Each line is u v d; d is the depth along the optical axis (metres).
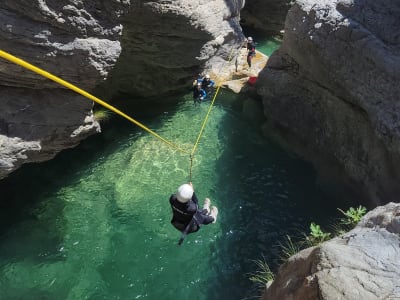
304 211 11.95
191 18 13.64
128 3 8.95
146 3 12.12
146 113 15.23
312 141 13.81
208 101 16.25
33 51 8.09
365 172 11.74
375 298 4.50
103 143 13.35
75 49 8.45
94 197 11.61
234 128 15.03
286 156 13.98
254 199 12.27
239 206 11.99
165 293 9.57
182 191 5.95
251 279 9.86
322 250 5.42
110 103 15.22
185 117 15.23
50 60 8.37
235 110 15.94
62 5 7.92
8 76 8.39
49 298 9.21
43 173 12.05
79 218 11.03
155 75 15.54
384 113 10.46
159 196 11.88
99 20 8.65
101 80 9.45
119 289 9.56
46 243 10.34
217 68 17.77
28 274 9.64
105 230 10.84
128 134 13.86
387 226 5.64
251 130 15.03
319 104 13.47
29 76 8.48
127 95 15.83
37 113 9.20
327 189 12.66
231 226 11.37
